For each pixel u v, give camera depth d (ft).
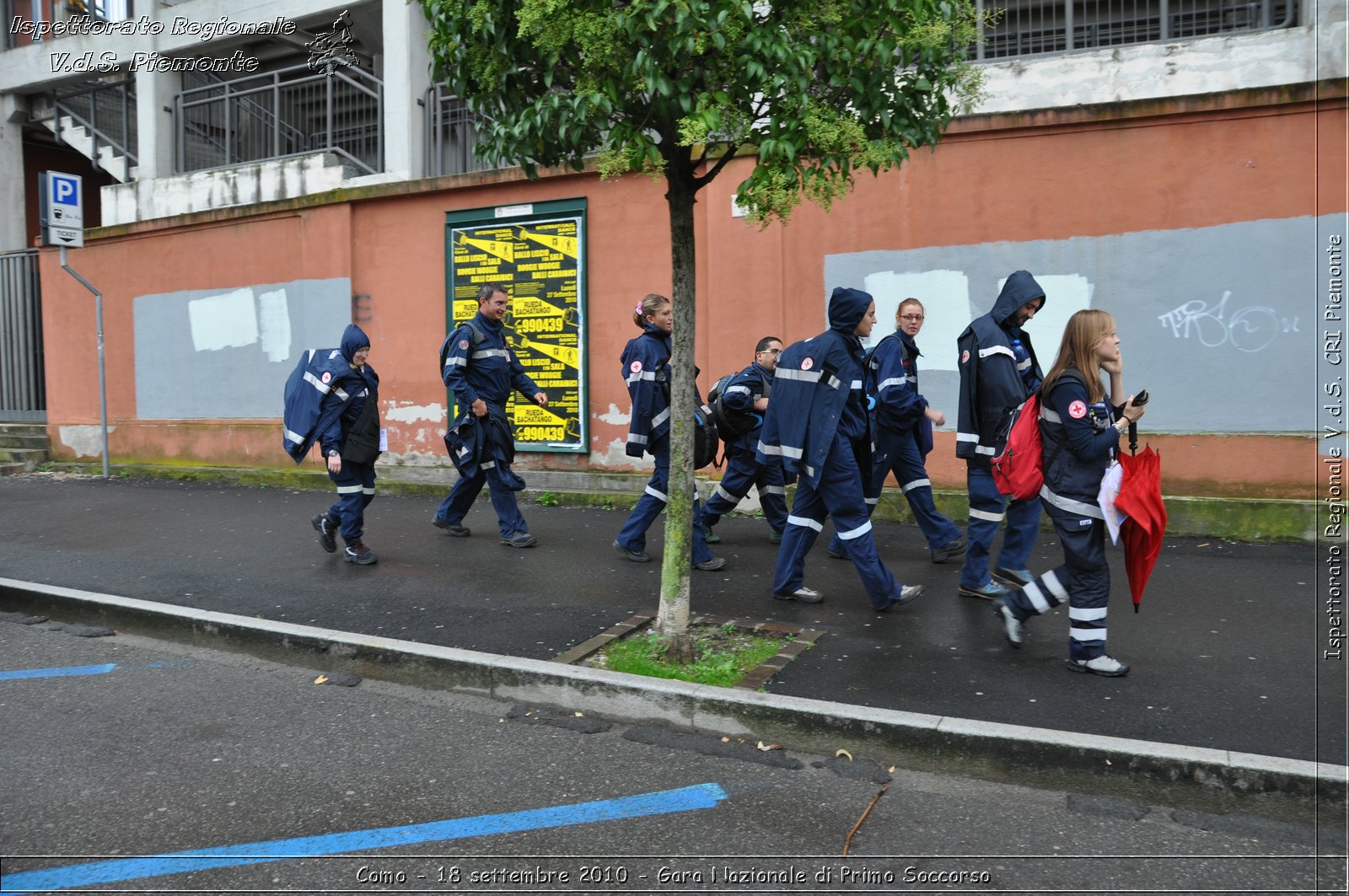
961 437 19.12
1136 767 12.01
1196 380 24.99
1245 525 23.82
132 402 42.68
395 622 18.89
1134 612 18.52
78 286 43.75
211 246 39.99
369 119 43.86
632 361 22.90
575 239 32.30
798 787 12.48
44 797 12.17
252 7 43.73
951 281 27.20
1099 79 27.50
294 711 15.34
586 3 14.39
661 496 23.21
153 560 24.81
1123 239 25.49
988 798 12.17
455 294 34.53
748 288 29.53
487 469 25.29
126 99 47.52
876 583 18.54
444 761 13.32
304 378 23.16
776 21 14.52
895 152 15.72
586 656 16.52
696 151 29.58
